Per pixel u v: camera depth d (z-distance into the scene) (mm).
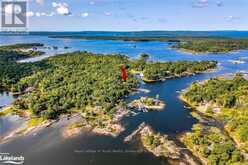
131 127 176125
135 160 141125
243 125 163875
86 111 198000
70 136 165625
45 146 155625
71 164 139250
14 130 174750
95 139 161875
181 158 141500
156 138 159750
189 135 164250
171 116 193500
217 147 141500
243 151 145375
